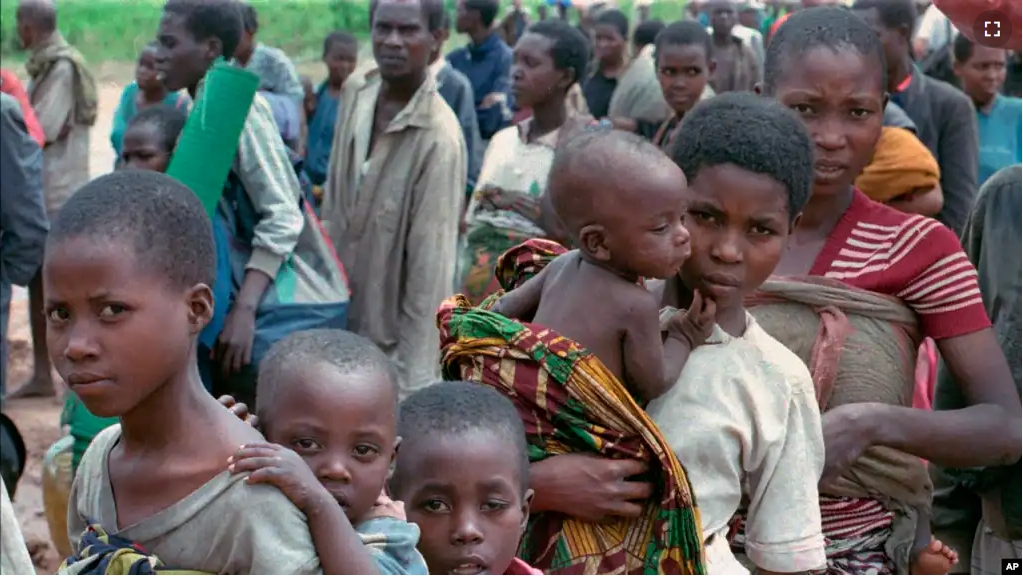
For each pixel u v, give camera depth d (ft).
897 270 9.82
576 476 8.06
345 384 6.79
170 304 5.88
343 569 5.88
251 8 22.88
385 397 6.93
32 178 18.84
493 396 7.89
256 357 14.60
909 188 12.87
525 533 8.38
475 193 19.65
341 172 17.89
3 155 18.51
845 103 9.73
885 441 9.45
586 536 8.22
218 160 13.51
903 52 15.75
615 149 8.07
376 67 18.07
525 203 19.08
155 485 6.03
